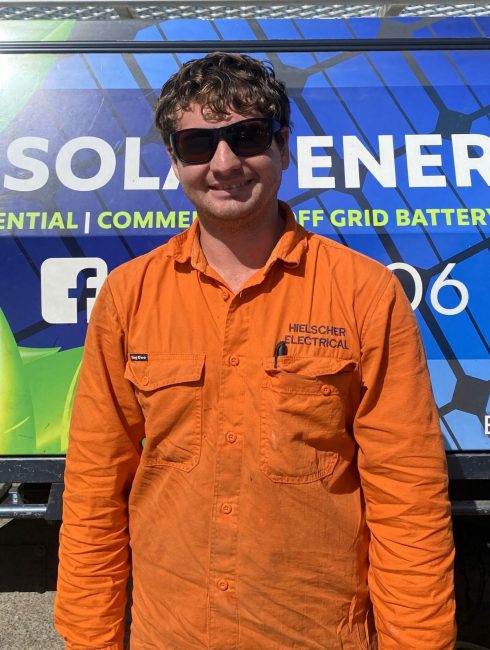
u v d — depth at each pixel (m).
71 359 1.88
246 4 2.03
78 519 1.29
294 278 1.21
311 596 1.18
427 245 1.91
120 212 1.91
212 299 1.21
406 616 1.14
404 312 1.17
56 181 1.92
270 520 1.16
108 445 1.27
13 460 1.85
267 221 1.23
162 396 1.18
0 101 1.95
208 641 1.18
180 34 2.02
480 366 1.89
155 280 1.24
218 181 1.17
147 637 1.25
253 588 1.16
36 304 1.88
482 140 1.97
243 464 1.17
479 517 1.93
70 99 1.96
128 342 1.23
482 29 2.03
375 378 1.15
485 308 1.90
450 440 1.88
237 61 1.17
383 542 1.16
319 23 2.03
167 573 1.21
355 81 1.99
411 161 1.95
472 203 1.93
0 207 1.90
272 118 1.17
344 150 1.95
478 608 1.86
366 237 1.90
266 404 1.15
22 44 1.98
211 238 1.24
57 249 1.89
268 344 1.17
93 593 1.28
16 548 1.89
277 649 1.18
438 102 1.98
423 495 1.14
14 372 1.87
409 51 2.02
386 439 1.15
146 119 1.96
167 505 1.21
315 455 1.16
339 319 1.17
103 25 2.01
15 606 2.93
